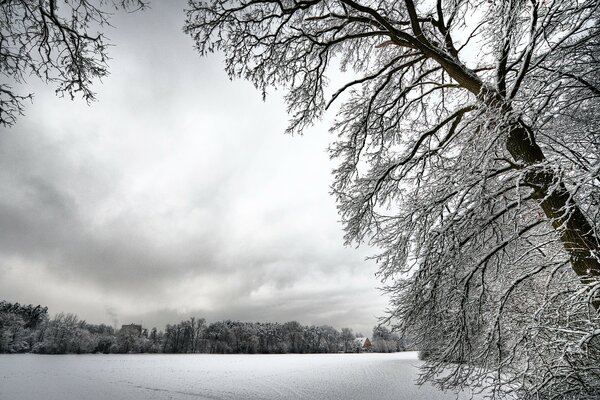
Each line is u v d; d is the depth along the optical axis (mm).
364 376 27031
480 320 5512
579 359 4133
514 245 5648
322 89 7109
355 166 7457
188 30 5586
